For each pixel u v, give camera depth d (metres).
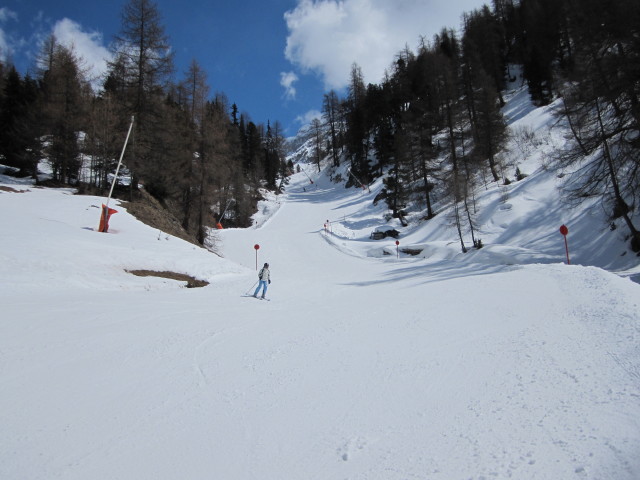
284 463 3.77
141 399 5.39
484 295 11.79
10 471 3.74
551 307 9.09
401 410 4.74
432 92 52.09
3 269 12.86
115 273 15.91
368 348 7.38
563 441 3.63
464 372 5.76
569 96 23.16
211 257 22.50
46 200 25.05
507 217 31.12
